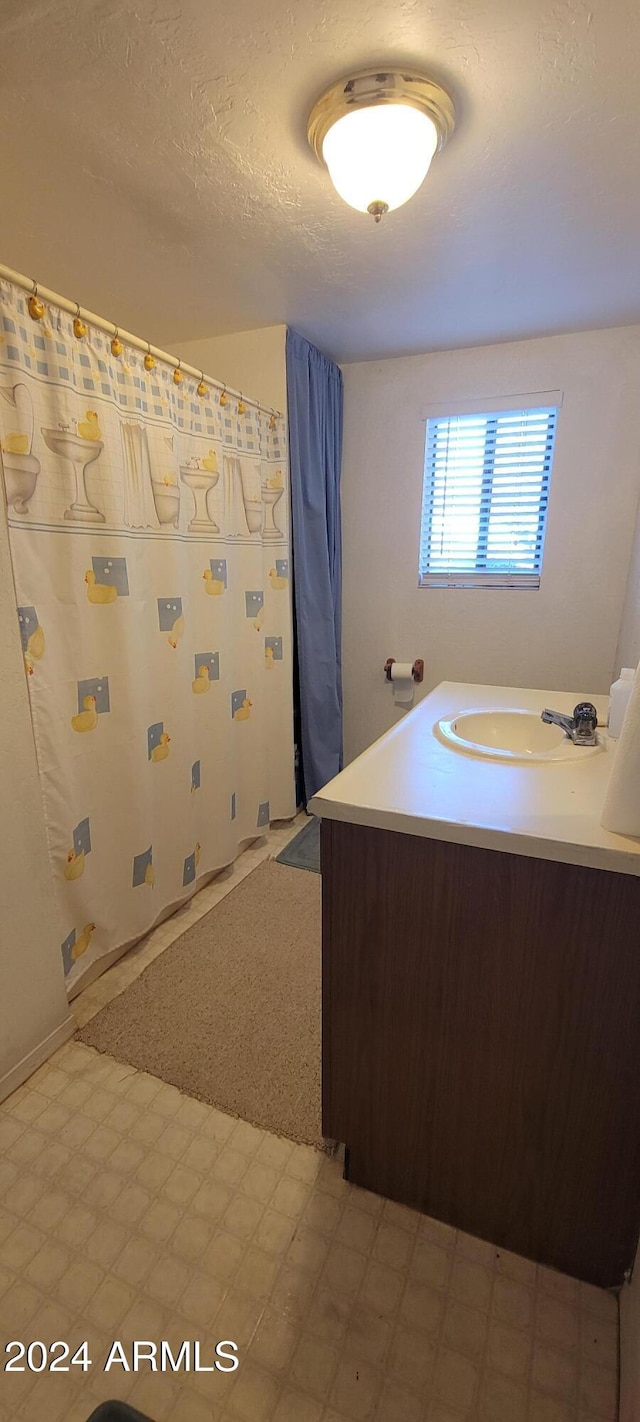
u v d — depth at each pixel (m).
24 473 1.29
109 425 1.50
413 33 0.96
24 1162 1.21
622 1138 0.94
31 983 1.40
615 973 0.87
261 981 1.72
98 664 1.58
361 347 2.43
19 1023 1.37
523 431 2.43
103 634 1.58
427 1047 1.04
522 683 2.66
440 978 0.99
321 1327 0.96
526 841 0.86
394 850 0.97
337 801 0.98
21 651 1.32
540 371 2.33
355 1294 1.00
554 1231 1.03
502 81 1.06
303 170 1.29
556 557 2.48
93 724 1.58
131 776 1.72
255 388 2.30
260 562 2.29
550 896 0.88
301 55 1.00
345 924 1.04
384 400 2.61
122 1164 1.21
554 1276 1.04
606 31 0.95
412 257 1.68
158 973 1.76
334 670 2.78
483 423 2.49
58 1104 1.34
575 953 0.89
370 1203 1.15
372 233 1.55
